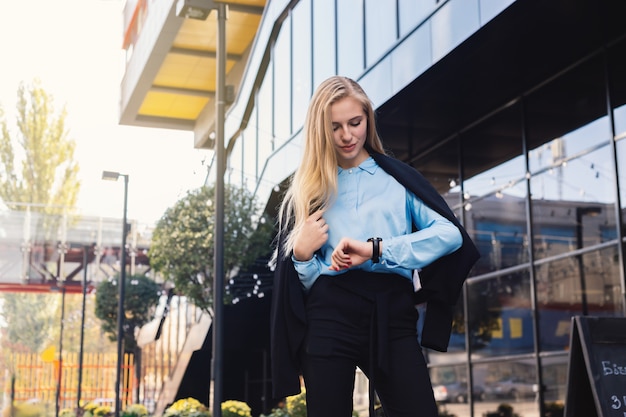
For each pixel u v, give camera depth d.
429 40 10.67
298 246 2.04
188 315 27.00
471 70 10.85
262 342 22.89
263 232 18.62
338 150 2.09
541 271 11.67
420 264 1.99
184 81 37.03
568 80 10.93
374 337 2.01
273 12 18.30
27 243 29.38
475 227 13.38
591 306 10.47
